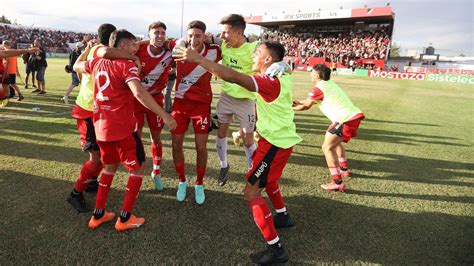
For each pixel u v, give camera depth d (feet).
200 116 10.21
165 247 8.20
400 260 8.13
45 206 9.85
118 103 8.27
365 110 31.17
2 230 8.52
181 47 6.88
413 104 36.78
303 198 11.47
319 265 7.84
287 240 8.84
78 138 16.74
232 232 9.00
